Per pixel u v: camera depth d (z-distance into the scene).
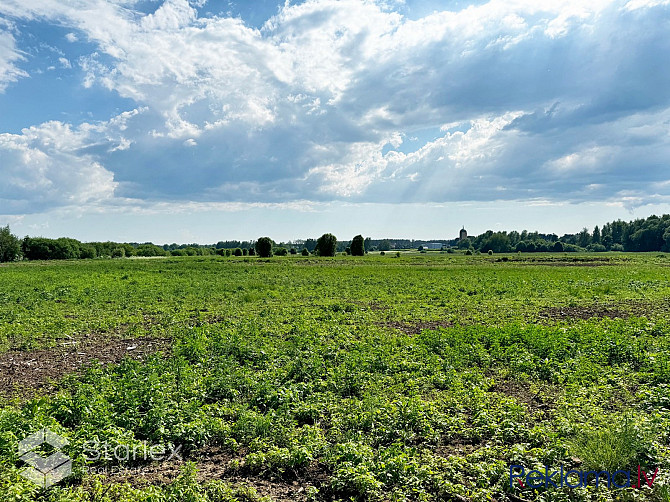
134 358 14.48
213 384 11.18
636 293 29.20
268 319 20.75
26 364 13.95
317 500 6.88
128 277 44.38
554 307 24.34
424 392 11.14
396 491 6.74
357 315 22.03
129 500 6.42
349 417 9.26
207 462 8.01
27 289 32.94
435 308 24.48
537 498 6.62
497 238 194.25
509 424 8.84
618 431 7.80
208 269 57.72
